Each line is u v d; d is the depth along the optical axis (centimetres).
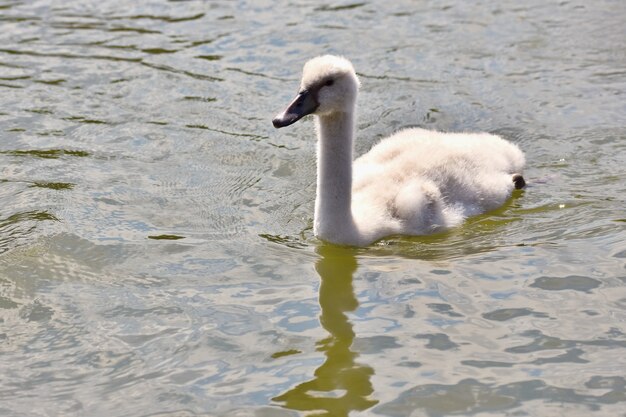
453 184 1157
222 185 1213
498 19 1702
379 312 938
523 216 1148
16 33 1683
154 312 939
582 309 929
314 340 890
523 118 1375
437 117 1382
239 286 991
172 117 1389
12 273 1010
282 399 804
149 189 1201
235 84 1491
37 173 1236
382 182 1154
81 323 921
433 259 1047
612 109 1388
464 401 799
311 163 1271
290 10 1764
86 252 1055
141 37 1667
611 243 1055
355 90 1070
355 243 1082
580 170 1245
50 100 1440
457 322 915
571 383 820
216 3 1806
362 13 1742
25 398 810
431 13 1734
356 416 780
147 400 806
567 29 1652
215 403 800
